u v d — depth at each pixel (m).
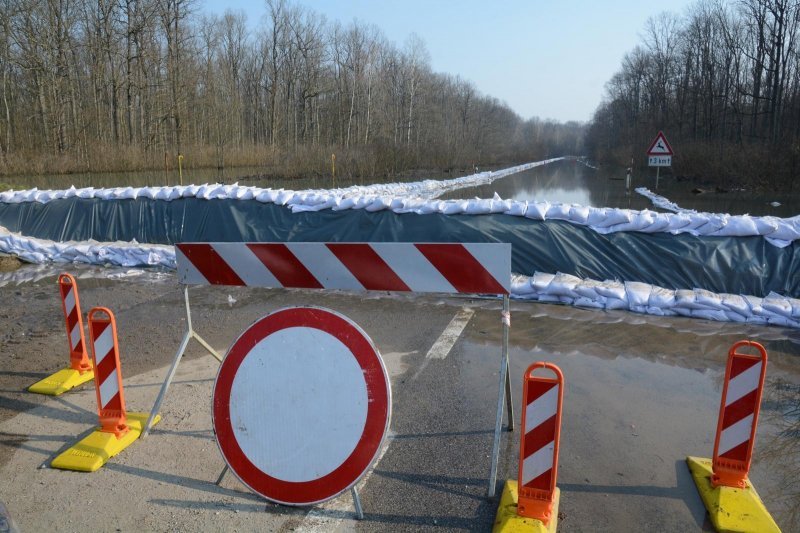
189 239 10.30
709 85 47.16
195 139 45.84
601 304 7.57
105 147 36.50
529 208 8.52
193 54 46.81
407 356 5.88
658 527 3.27
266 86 58.12
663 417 4.58
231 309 7.58
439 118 66.19
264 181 32.75
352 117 55.62
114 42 41.69
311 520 3.32
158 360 5.75
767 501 3.52
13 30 37.72
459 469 3.85
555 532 3.19
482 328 6.76
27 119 39.22
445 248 3.47
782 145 28.42
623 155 62.16
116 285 8.93
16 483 3.67
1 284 9.05
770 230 7.54
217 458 3.96
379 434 3.21
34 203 11.27
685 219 7.86
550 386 3.07
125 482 3.67
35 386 5.05
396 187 26.75
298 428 3.30
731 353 3.44
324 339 3.24
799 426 4.45
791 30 35.44
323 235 9.44
